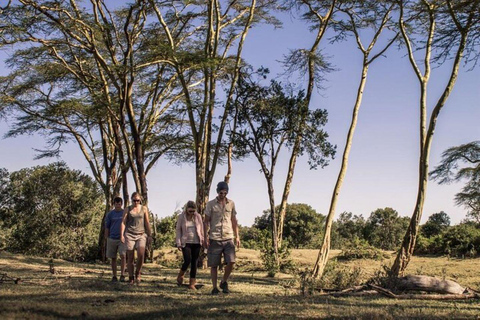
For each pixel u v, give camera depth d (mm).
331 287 10891
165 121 24875
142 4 19891
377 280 10367
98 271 14203
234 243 9719
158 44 20969
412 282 9656
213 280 9141
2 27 19125
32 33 20047
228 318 5988
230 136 19531
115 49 22281
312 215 55438
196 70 20875
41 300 6934
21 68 23625
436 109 12070
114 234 10562
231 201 9445
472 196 25391
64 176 26016
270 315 6270
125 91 20703
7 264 14180
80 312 6090
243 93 19297
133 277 10242
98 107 21766
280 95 19094
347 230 55125
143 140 24266
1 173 26188
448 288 9531
